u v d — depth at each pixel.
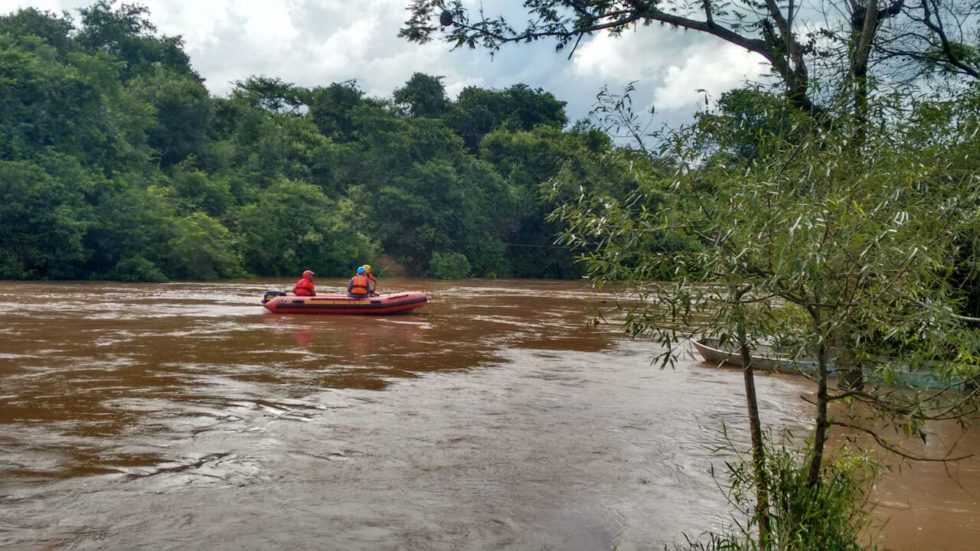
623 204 3.71
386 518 4.71
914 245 2.86
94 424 6.96
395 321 17.78
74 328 14.52
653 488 5.42
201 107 48.66
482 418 7.55
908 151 3.51
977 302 4.23
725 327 3.48
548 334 15.59
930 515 4.84
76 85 36.03
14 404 7.75
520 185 53.19
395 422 7.28
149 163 44.09
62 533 4.36
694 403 8.56
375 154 48.81
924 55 8.19
